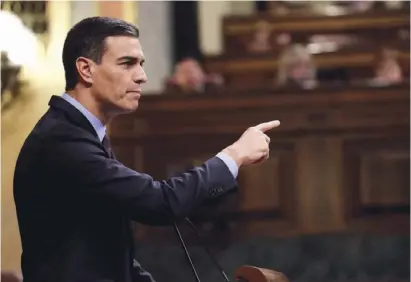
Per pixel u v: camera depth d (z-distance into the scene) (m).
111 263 6.38
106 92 6.48
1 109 16.91
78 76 6.51
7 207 16.69
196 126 18.22
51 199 6.37
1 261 16.58
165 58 23.66
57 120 6.45
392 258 17.44
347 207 17.86
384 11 26.69
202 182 6.27
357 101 17.91
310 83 18.42
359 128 17.94
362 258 17.48
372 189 17.92
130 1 19.19
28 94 17.02
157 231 17.56
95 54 6.47
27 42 17.05
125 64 6.52
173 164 18.23
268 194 17.89
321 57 25.00
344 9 27.31
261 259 17.41
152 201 6.18
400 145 17.92
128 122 18.34
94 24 6.54
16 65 16.94
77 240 6.32
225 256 17.28
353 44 25.39
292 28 26.97
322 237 17.72
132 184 6.21
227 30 27.08
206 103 18.17
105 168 6.25
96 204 6.32
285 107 18.03
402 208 17.83
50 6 17.33
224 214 17.52
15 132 16.91
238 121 18.14
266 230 17.77
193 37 24.98
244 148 6.50
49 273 6.31
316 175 17.94
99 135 6.58
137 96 6.58
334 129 17.95
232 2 29.30
